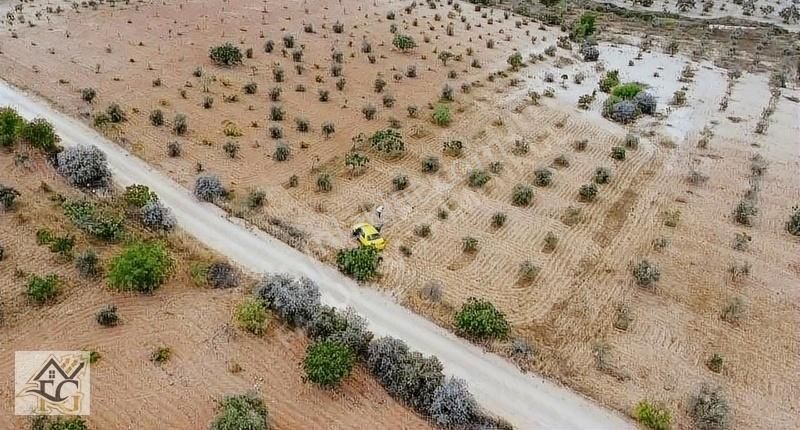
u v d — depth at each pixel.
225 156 53.88
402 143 56.75
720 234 50.00
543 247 46.56
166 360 33.72
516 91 73.19
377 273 42.25
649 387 35.59
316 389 33.16
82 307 36.50
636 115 68.88
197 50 74.81
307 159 54.78
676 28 105.00
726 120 70.56
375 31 87.06
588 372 36.25
